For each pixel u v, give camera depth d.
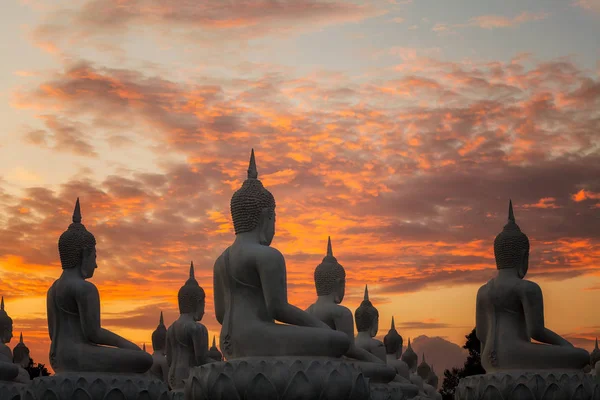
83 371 17.28
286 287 15.46
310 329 15.04
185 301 22.80
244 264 15.43
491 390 17.66
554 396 17.28
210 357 24.00
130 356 17.33
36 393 16.81
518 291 18.36
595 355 27.11
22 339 26.45
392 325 27.16
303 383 14.19
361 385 14.72
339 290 20.61
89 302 17.61
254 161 16.28
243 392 14.20
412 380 28.92
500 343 18.41
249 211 15.84
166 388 17.48
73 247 18.05
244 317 15.37
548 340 18.23
